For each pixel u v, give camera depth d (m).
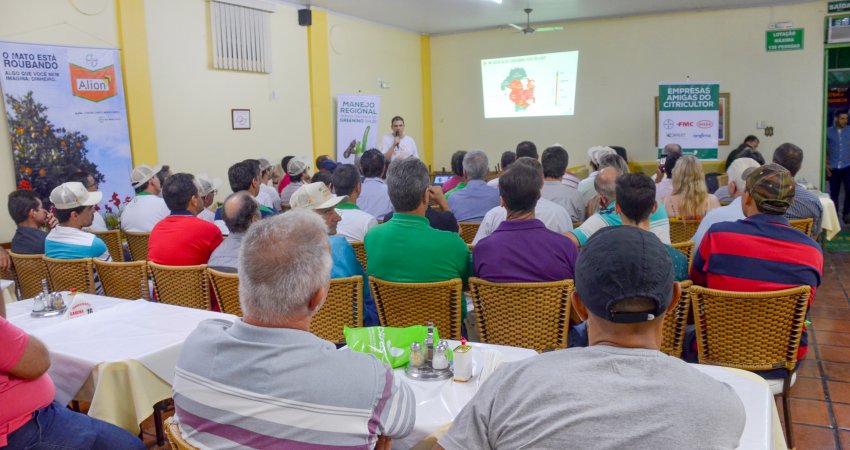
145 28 6.01
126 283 3.06
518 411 1.01
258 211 2.80
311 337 1.26
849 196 8.74
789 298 2.17
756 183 2.32
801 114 8.62
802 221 3.66
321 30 8.20
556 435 0.96
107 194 5.72
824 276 5.69
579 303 1.17
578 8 8.72
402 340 1.81
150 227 4.32
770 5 8.54
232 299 2.65
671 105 8.59
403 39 10.08
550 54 9.84
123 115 5.84
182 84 6.44
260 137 7.43
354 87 8.96
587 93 9.73
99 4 5.60
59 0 5.29
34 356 1.62
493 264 2.37
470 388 1.64
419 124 10.72
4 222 5.02
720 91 8.95
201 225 3.14
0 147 4.97
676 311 2.33
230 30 6.89
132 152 5.93
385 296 2.50
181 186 3.18
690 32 9.01
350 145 8.64
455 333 2.45
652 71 9.30
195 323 2.36
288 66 7.79
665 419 0.94
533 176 2.36
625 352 1.02
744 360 2.29
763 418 1.40
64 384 2.07
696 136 8.57
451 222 3.37
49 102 5.25
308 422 1.18
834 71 9.34
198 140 6.66
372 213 4.77
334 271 2.55
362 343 1.80
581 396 0.97
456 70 10.59
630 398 0.96
